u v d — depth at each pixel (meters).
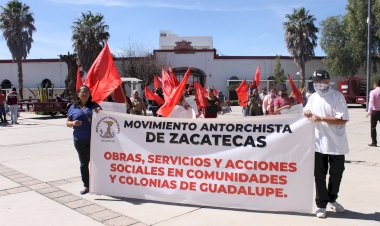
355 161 8.82
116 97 9.30
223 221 5.04
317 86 5.16
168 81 9.34
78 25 41.84
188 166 5.70
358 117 22.52
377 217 5.11
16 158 9.59
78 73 7.51
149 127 5.90
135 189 6.00
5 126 18.14
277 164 5.29
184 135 5.71
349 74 43.62
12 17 44.00
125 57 44.19
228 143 5.50
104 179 6.18
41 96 27.08
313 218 5.09
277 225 4.86
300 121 5.20
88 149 6.31
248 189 5.43
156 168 5.87
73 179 7.39
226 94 45.91
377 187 6.56
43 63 46.56
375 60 43.16
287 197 5.27
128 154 6.02
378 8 38.91
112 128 6.10
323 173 5.20
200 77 47.78
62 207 5.72
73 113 6.26
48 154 10.12
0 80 47.34
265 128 5.35
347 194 6.16
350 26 41.88
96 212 5.47
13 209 5.68
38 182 7.19
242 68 46.00
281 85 9.77
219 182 5.55
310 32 44.66
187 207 5.61
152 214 5.36
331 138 5.09
